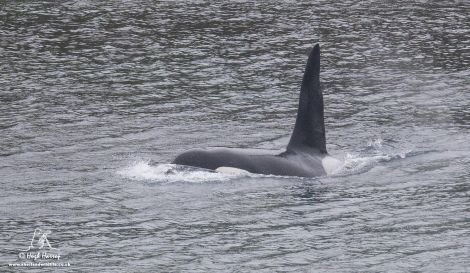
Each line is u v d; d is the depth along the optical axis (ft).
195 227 298.97
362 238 289.12
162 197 325.01
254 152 349.41
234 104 442.50
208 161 346.74
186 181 338.54
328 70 501.97
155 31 579.89
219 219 305.73
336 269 267.18
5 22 597.11
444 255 275.59
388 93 460.55
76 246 283.59
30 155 368.48
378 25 595.88
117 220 304.91
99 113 426.10
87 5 647.97
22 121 412.36
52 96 451.12
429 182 339.57
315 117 354.13
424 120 417.08
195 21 604.90
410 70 499.92
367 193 328.70
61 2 655.76
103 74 490.90
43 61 513.45
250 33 575.38
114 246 284.00
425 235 290.56
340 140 389.39
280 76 490.49
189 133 399.24
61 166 356.59
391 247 281.95
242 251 280.10
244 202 320.09
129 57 523.29
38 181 340.59
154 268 268.21
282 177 341.62
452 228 295.69
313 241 287.28
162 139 390.63
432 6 647.97
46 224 300.81
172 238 290.15
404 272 264.72
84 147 379.14
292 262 272.31
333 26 593.42
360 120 418.92
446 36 569.23
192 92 461.37
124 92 459.73
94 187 334.44
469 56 526.98
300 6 648.38
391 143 385.29
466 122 413.59
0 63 507.71
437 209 312.29
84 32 575.79
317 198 323.98
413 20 608.19
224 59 520.42
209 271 266.36
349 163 360.07
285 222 302.66
